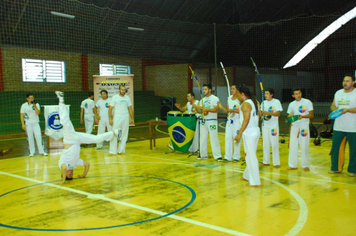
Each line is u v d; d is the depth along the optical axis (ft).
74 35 57.62
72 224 13.07
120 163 25.39
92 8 54.13
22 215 14.20
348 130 20.24
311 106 21.59
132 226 12.75
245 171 19.57
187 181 19.69
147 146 34.17
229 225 12.70
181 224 12.88
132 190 17.89
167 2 60.64
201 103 26.21
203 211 14.37
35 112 28.81
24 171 23.02
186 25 69.51
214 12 69.51
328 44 90.99
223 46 82.12
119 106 29.27
